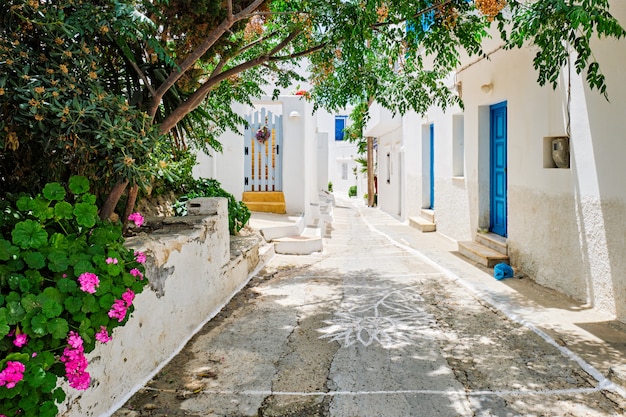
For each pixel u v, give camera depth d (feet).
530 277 22.74
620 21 15.46
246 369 13.19
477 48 17.60
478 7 14.94
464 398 11.36
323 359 13.82
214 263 18.34
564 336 15.01
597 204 17.30
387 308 18.79
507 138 25.39
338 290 21.68
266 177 41.57
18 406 7.53
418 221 43.91
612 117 16.24
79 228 10.31
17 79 10.11
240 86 23.93
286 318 17.69
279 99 40.29
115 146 10.97
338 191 144.77
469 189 31.65
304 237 33.47
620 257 16.07
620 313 16.19
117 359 11.09
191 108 15.90
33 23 10.72
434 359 13.67
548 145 21.12
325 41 15.96
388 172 68.80
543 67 14.85
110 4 11.76
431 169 46.37
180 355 14.24
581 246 18.42
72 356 8.32
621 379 12.01
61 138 10.38
